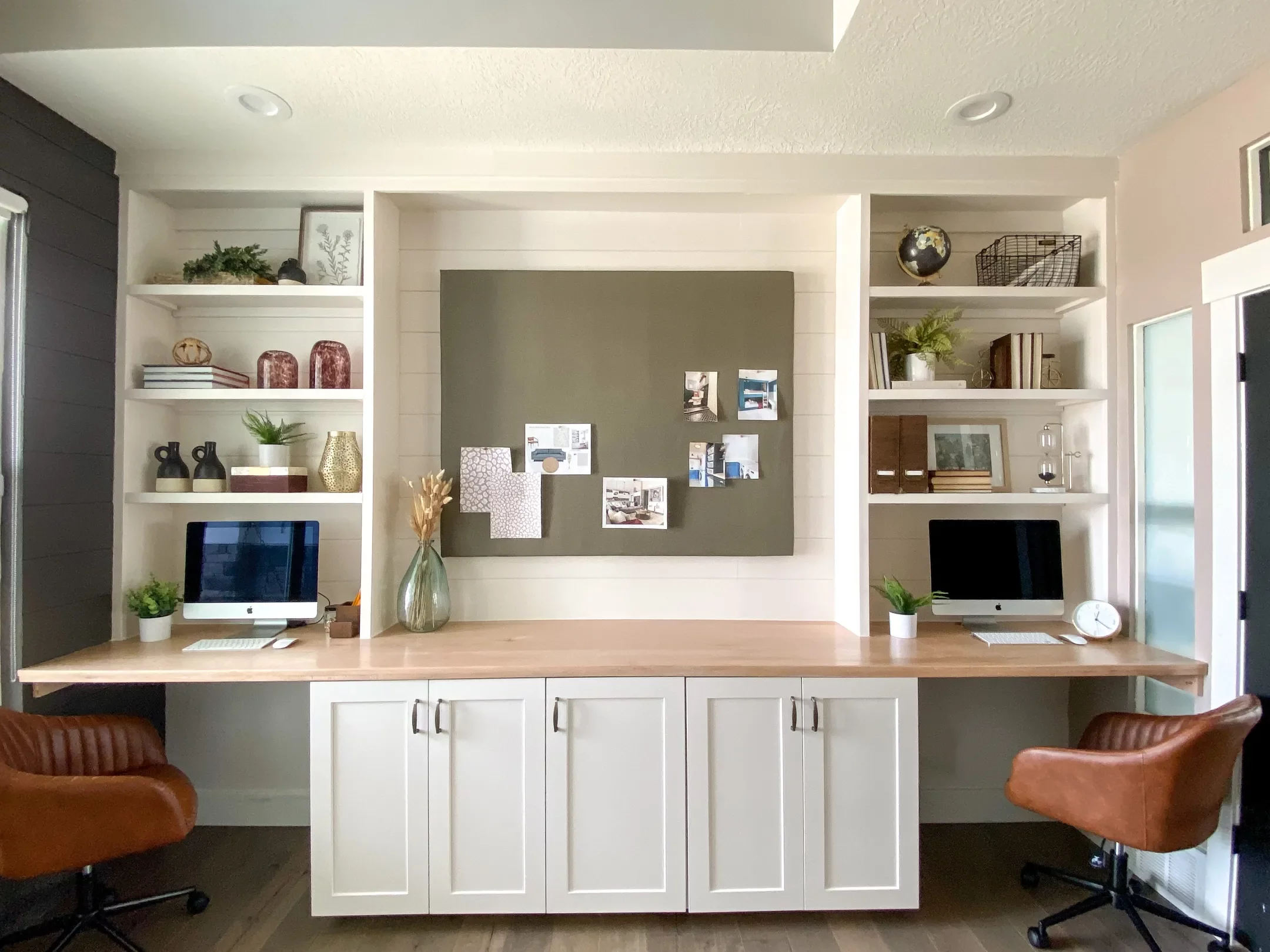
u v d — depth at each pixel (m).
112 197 2.32
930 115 2.10
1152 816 1.73
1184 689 2.10
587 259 2.62
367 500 2.35
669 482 2.58
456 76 1.88
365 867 2.01
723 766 2.03
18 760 1.85
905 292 2.41
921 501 2.38
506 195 2.42
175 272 2.58
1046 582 2.47
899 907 2.03
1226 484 1.98
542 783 2.01
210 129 2.19
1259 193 1.90
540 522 2.56
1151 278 2.24
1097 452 2.45
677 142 2.29
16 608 1.97
